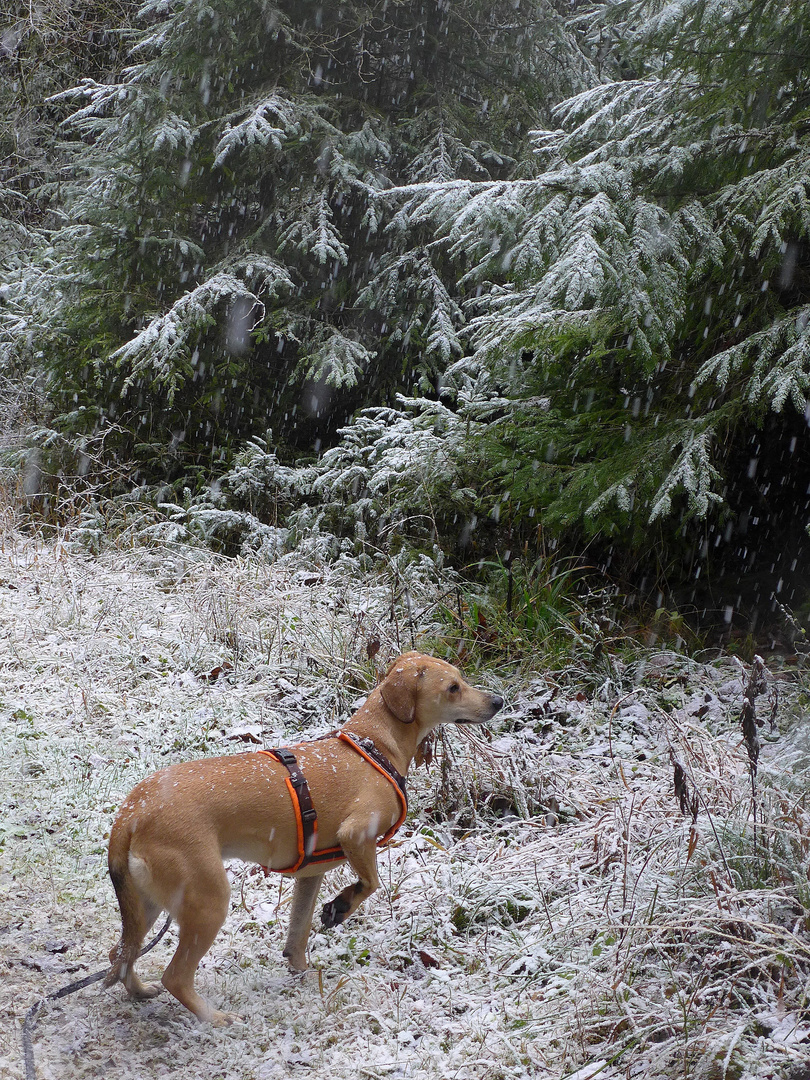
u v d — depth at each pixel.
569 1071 2.91
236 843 3.16
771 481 7.66
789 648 6.91
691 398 7.31
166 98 11.27
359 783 3.37
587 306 7.38
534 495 7.61
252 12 11.38
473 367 8.11
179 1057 3.01
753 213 6.58
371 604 7.39
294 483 9.78
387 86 12.34
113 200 11.51
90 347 11.00
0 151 18.55
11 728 5.46
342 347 10.41
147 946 3.58
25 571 8.41
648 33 7.27
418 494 8.48
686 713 5.76
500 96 12.38
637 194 6.87
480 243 7.51
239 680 6.46
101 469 10.88
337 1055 3.04
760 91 6.82
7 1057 2.93
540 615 7.01
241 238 11.70
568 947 3.56
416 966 3.58
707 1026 2.93
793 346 5.96
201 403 10.93
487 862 4.15
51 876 4.05
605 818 4.18
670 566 7.66
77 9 17.67
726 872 3.54
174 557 8.82
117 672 6.41
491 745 5.18
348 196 11.45
